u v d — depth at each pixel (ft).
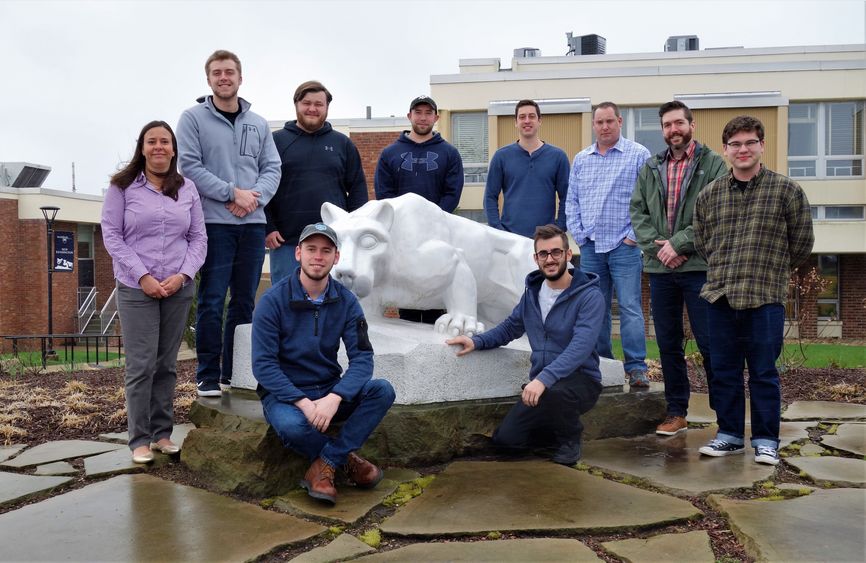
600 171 16.33
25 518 9.78
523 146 18.33
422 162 17.74
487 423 13.03
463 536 8.99
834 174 53.98
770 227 11.96
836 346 43.75
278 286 10.72
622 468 11.94
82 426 16.34
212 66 14.44
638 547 8.60
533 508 9.84
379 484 11.14
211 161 14.47
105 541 8.87
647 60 61.31
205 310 13.97
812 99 52.75
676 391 14.73
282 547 8.75
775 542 8.38
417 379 12.47
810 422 15.92
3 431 15.43
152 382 12.69
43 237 63.67
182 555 8.41
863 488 10.64
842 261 56.34
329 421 10.10
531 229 17.94
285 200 16.60
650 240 14.12
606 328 16.70
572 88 53.42
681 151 13.97
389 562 8.20
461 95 54.44
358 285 12.20
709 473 11.51
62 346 62.69
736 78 52.65
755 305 11.99
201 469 11.55
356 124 56.18
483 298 15.40
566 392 12.28
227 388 14.90
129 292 12.02
